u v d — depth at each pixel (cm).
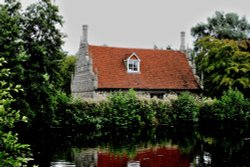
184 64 4384
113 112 3125
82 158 1845
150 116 3306
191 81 4219
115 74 3884
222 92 3806
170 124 3453
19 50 2089
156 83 4000
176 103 3491
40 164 1681
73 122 2966
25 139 2436
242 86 3697
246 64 3606
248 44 3888
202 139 2517
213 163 1716
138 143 2352
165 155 1934
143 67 4103
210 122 3516
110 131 3006
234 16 5794
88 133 2858
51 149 2092
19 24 2572
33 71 2377
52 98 2502
